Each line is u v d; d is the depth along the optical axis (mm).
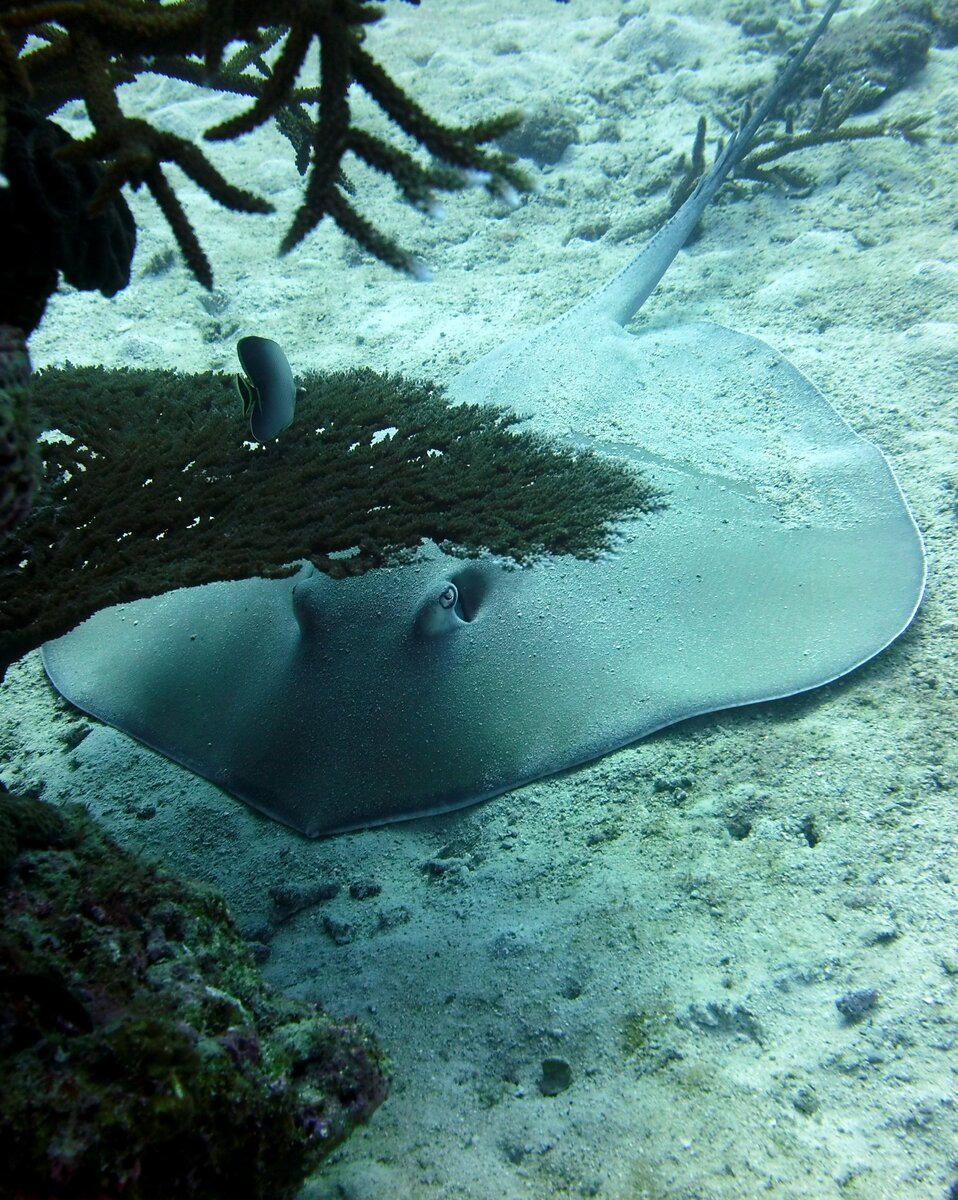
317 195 2271
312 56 11227
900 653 3764
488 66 11758
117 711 4180
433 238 9109
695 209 7184
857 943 2691
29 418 1941
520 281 8258
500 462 4469
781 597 3973
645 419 5230
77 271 2527
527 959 2922
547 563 4055
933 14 9250
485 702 3656
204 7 2287
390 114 2242
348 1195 2158
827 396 5746
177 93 11969
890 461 5008
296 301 8406
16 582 3342
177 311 8219
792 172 8336
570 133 10078
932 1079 2242
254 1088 1800
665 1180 2139
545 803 3527
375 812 3490
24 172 2162
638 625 3879
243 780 3688
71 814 2299
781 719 3623
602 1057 2545
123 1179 1496
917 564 4047
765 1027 2518
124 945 1927
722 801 3344
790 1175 2100
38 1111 1497
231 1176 1708
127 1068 1612
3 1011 1624
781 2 11070
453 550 3951
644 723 3594
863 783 3248
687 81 10508
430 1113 2443
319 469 4176
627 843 3297
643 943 2883
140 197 10250
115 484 3865
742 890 2988
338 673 3760
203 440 4309
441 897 3275
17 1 2371
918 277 6621
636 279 6680
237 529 3680
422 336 7641
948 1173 2029
